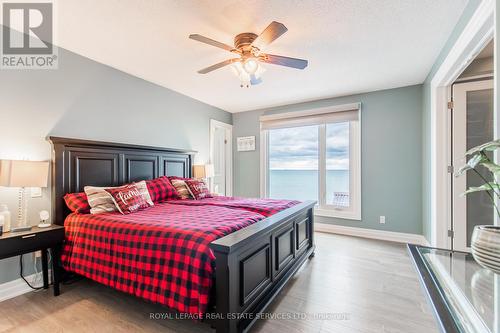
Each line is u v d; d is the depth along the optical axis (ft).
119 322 5.79
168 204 9.40
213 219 6.41
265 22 6.70
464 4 6.01
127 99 10.28
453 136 8.95
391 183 12.22
